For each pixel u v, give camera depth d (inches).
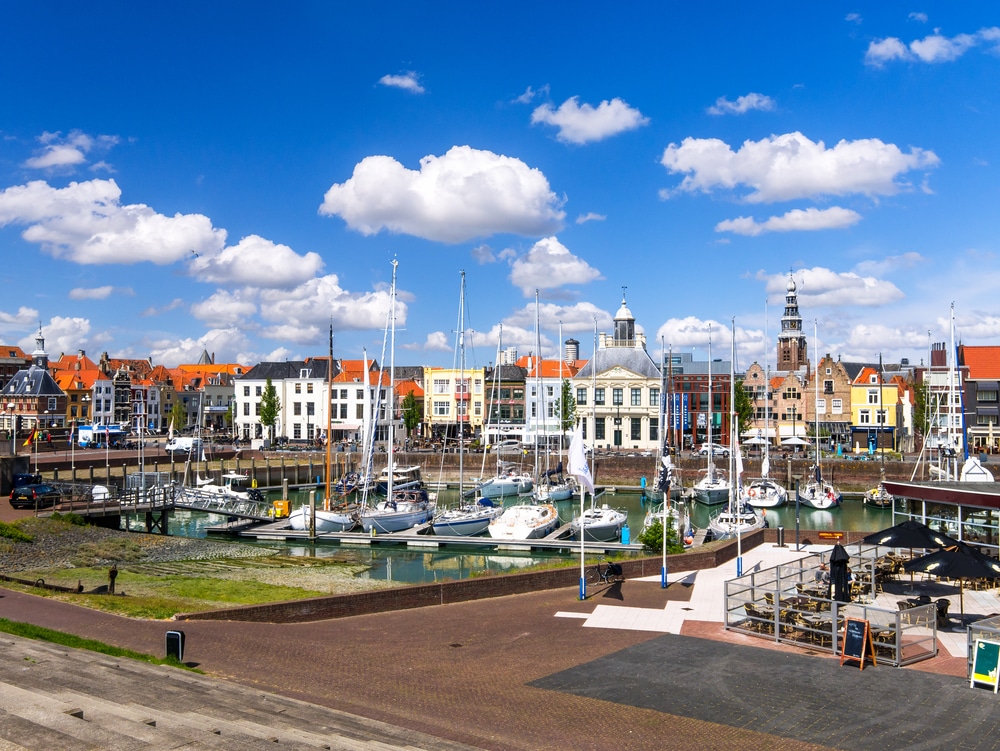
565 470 3681.1
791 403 4877.0
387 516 2501.2
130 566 1802.4
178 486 2997.0
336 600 1107.9
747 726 658.8
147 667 740.0
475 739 631.2
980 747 609.0
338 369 5826.8
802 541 1768.0
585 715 686.5
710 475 3400.6
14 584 1266.0
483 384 5442.9
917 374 5054.1
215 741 500.4
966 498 1238.3
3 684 602.9
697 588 1273.4
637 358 4906.5
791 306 6205.7
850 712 687.1
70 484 2492.6
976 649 754.8
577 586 1325.0
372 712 689.0
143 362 6978.4
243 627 1007.6
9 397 4771.2
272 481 3804.1
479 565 2022.6
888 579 1186.0
